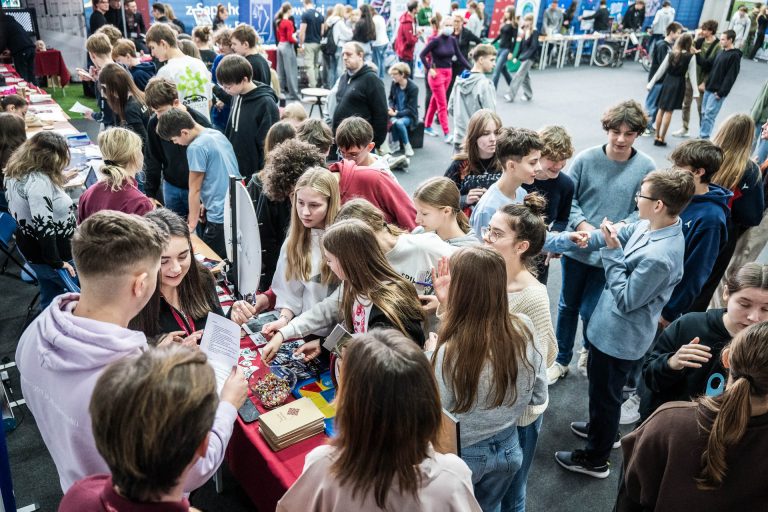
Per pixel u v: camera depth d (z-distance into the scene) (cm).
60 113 578
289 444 184
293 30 931
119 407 92
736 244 335
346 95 478
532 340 164
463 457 167
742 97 1120
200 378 99
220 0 1049
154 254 140
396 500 108
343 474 108
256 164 427
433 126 867
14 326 374
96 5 872
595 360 250
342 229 185
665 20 1341
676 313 275
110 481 101
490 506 181
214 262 312
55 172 295
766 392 114
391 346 108
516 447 174
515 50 1268
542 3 1356
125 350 132
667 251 220
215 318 175
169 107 370
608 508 257
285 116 391
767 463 117
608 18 1402
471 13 1092
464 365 152
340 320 216
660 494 130
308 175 224
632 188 307
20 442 283
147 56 754
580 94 1106
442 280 185
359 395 104
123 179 279
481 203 264
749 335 118
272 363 221
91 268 131
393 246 222
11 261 450
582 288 325
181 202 391
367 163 317
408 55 1015
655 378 189
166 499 98
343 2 1166
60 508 106
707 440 120
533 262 251
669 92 762
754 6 1555
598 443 266
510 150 251
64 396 130
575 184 320
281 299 244
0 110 464
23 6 858
